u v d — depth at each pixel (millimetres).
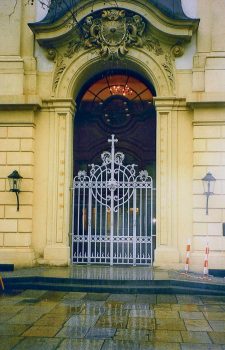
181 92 14367
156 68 14508
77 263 14641
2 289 11273
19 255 13883
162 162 14227
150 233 15039
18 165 14273
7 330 7461
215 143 13789
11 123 14383
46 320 8148
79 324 7891
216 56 13992
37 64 14844
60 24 14273
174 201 14055
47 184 14461
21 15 14945
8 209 14133
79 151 16094
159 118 14375
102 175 15367
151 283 11367
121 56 14609
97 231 15289
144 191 15422
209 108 13875
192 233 13805
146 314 8758
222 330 7613
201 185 13750
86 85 16172
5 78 14469
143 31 14453
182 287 11164
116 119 16125
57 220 14312
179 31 14062
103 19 14500
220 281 11430
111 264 14336
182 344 6801
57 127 14609
